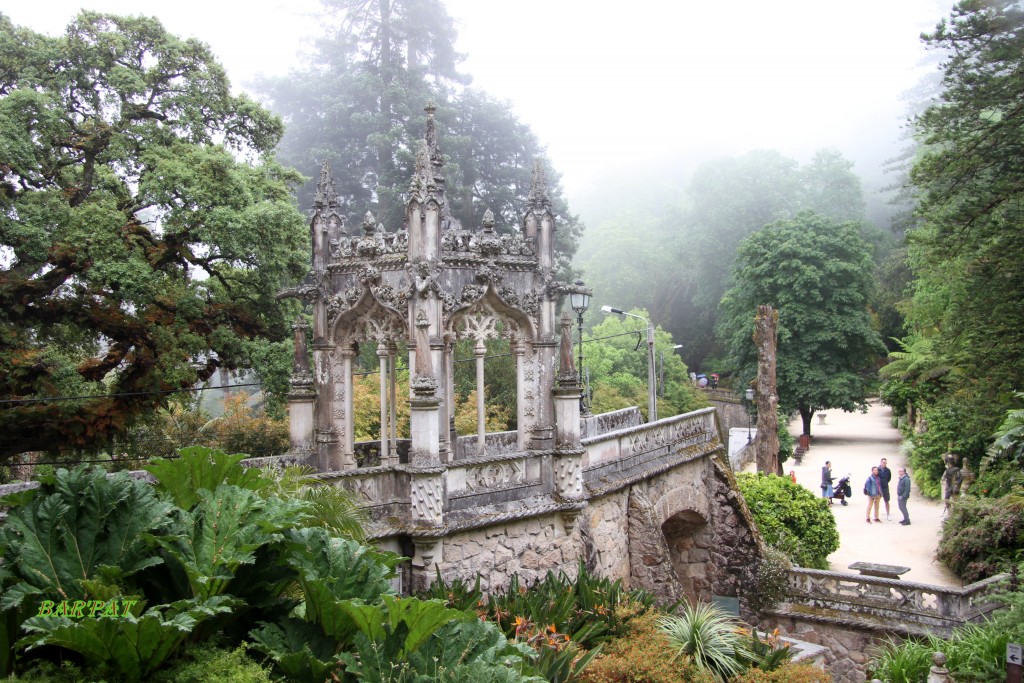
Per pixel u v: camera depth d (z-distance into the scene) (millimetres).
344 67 50031
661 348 52281
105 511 9047
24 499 9094
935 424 37500
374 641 8734
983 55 24688
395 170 43000
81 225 19969
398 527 14484
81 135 22594
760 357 31344
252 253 20766
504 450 20484
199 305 21703
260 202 20781
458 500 15273
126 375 21828
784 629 23422
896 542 29672
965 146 25156
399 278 15695
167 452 23656
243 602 8961
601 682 12812
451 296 15820
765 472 29328
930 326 44375
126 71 21719
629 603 15555
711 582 24797
